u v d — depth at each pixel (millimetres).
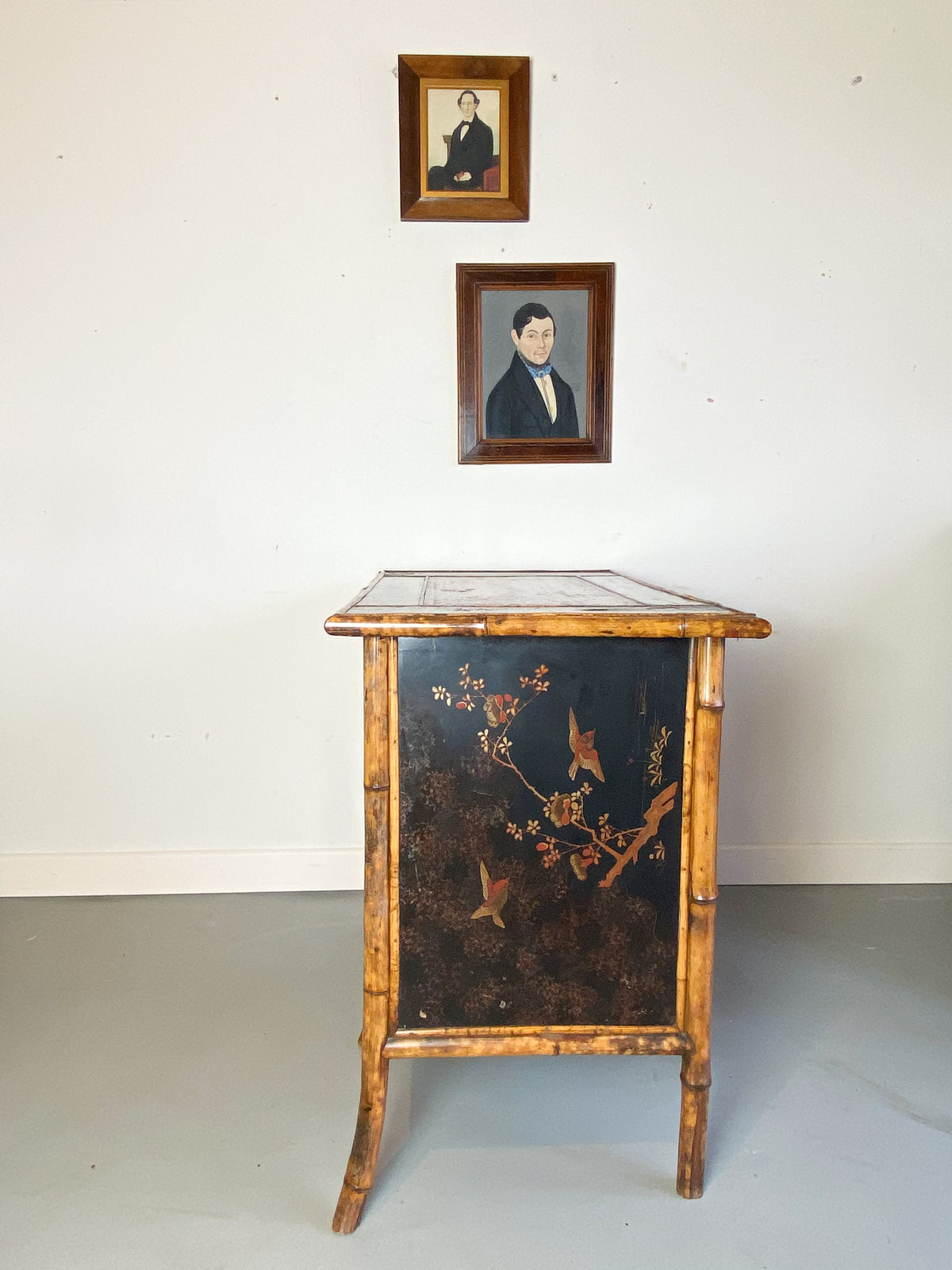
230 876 2617
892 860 2693
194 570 2518
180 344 2438
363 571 2539
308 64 2363
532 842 1466
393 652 1420
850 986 2113
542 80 2387
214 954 2260
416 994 1479
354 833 2633
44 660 2525
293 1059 1831
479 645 1427
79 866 2586
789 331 2504
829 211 2465
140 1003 2031
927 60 2426
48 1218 1413
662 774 1459
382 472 2508
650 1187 1497
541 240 2441
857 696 2650
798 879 2684
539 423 2490
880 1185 1499
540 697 1441
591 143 2414
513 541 2547
